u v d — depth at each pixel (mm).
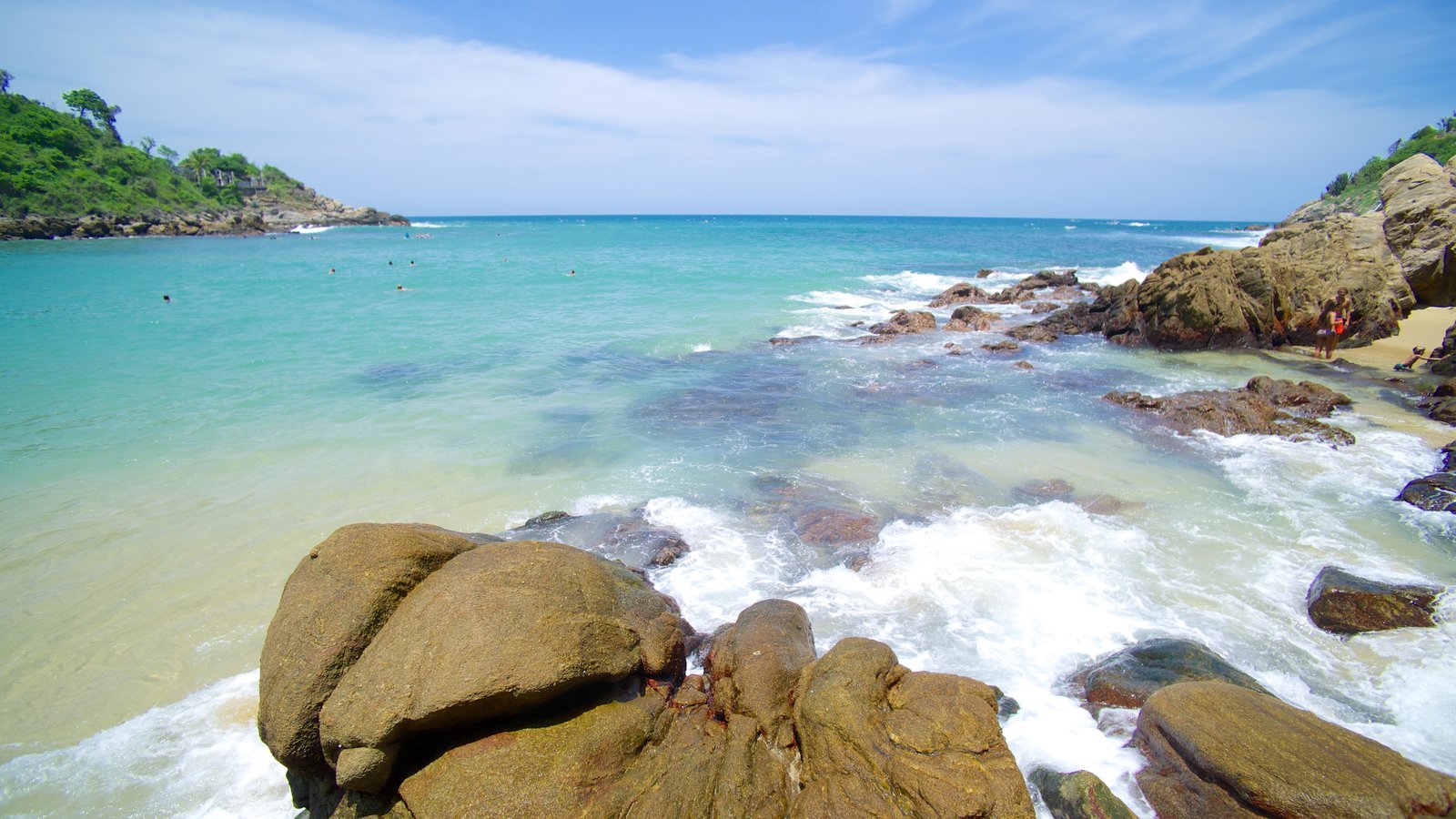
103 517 11594
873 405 17453
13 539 10914
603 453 14367
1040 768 6336
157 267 49500
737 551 10547
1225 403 16406
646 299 34219
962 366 21469
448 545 7172
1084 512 11523
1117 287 27469
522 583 6641
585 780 5648
